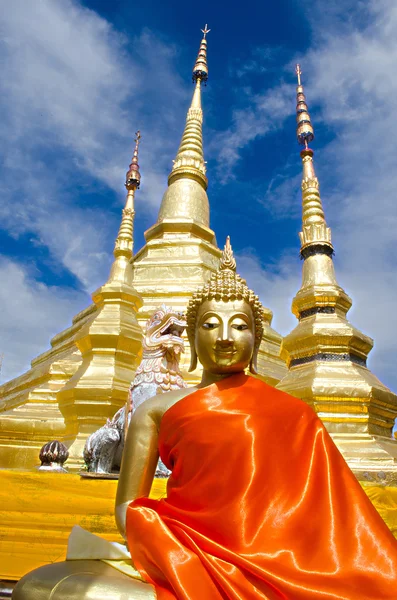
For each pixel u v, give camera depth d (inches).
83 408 319.6
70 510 167.0
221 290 123.9
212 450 102.0
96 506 168.1
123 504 111.7
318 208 382.9
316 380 287.3
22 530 164.1
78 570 95.1
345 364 302.0
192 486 101.7
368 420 278.8
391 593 84.0
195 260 519.2
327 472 102.0
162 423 113.7
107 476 172.6
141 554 94.5
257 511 95.0
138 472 114.0
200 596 82.3
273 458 101.0
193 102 732.7
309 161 410.9
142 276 519.5
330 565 88.1
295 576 85.4
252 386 115.1
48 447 208.8
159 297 482.9
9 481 167.6
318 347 309.1
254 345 132.3
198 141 690.8
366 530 93.8
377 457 254.4
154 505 108.0
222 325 119.1
